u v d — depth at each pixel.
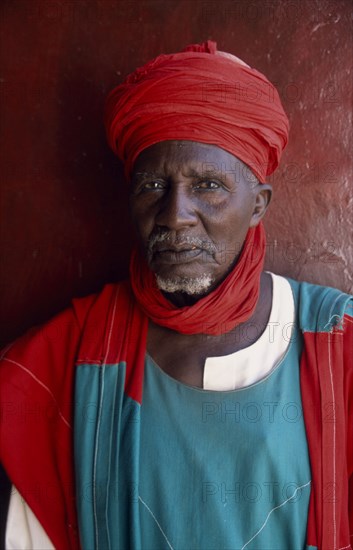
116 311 1.44
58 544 1.39
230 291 1.31
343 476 1.31
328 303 1.37
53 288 1.79
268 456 1.28
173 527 1.28
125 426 1.33
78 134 1.75
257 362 1.34
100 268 1.78
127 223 1.76
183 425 1.31
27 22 1.72
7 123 1.75
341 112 1.70
